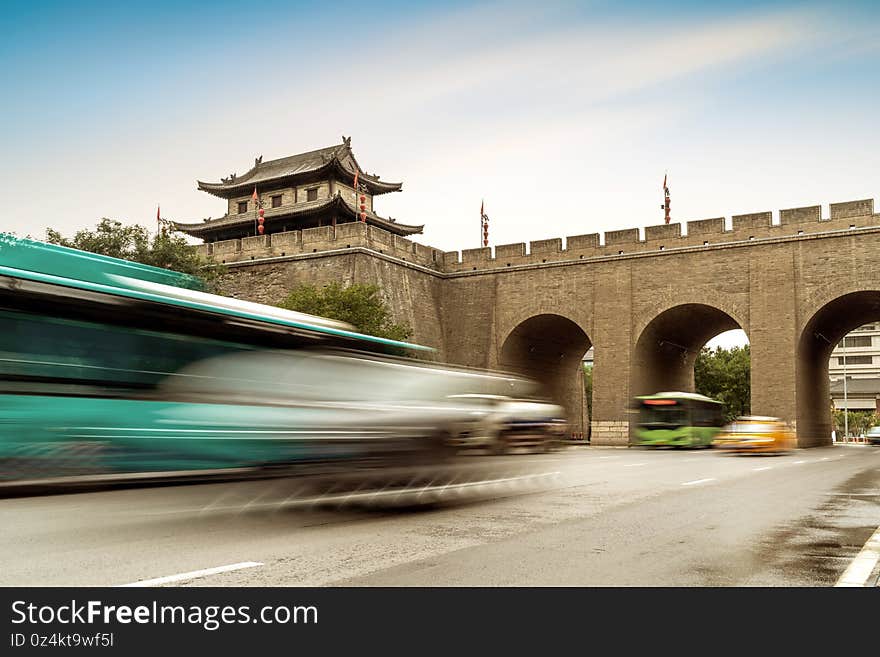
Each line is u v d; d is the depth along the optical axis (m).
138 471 9.70
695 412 35.47
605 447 37.84
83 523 7.96
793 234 36.00
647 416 35.25
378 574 5.72
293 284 40.34
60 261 9.64
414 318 42.00
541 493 11.92
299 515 9.06
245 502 9.77
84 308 9.64
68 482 9.34
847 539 7.47
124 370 9.80
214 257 43.12
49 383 9.30
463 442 11.73
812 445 37.81
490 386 13.46
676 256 38.69
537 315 42.00
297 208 47.53
